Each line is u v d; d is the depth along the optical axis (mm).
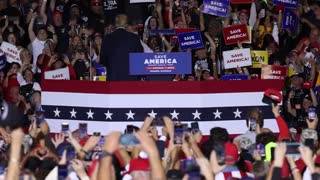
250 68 29000
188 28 29766
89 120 24078
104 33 30938
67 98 24141
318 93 27531
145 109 23875
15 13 31000
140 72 23766
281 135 19844
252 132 22516
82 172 16750
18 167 15188
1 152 19344
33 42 30125
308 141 18281
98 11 32000
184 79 27469
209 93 23875
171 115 23859
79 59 28531
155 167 14836
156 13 31094
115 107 23906
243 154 19891
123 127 23938
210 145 18516
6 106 15930
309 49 30031
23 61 28922
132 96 23875
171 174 16172
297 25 31453
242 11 31109
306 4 32625
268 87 24062
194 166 15562
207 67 28984
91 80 25500
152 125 19953
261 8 32000
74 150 17641
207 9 29922
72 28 30859
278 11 32031
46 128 20188
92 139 17969
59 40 30469
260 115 22781
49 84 24188
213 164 16906
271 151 18141
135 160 16578
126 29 24875
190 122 23875
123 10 31594
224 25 31000
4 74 28734
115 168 17906
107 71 24812
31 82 27844
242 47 29328
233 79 25766
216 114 23938
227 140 19281
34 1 32219
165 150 19094
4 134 19562
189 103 23875
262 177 17047
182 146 17844
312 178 15930
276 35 31453
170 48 29406
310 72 29734
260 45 30641
